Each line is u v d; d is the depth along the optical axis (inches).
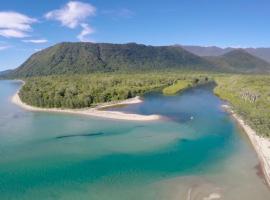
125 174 2923.2
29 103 7150.6
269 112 4685.0
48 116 5851.4
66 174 2945.4
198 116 5408.5
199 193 2529.5
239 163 3144.7
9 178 2874.0
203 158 3307.1
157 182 2736.2
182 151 3538.4
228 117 5275.6
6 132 4542.3
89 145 3833.7
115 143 3895.2
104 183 2736.2
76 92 7539.4
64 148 3730.3
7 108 6934.1
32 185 2723.9
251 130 4215.1
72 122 5211.6
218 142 3853.3
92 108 6496.1
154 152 3526.1
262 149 3444.9
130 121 5147.6
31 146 3823.8
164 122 4992.6
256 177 2812.5
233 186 2645.2
